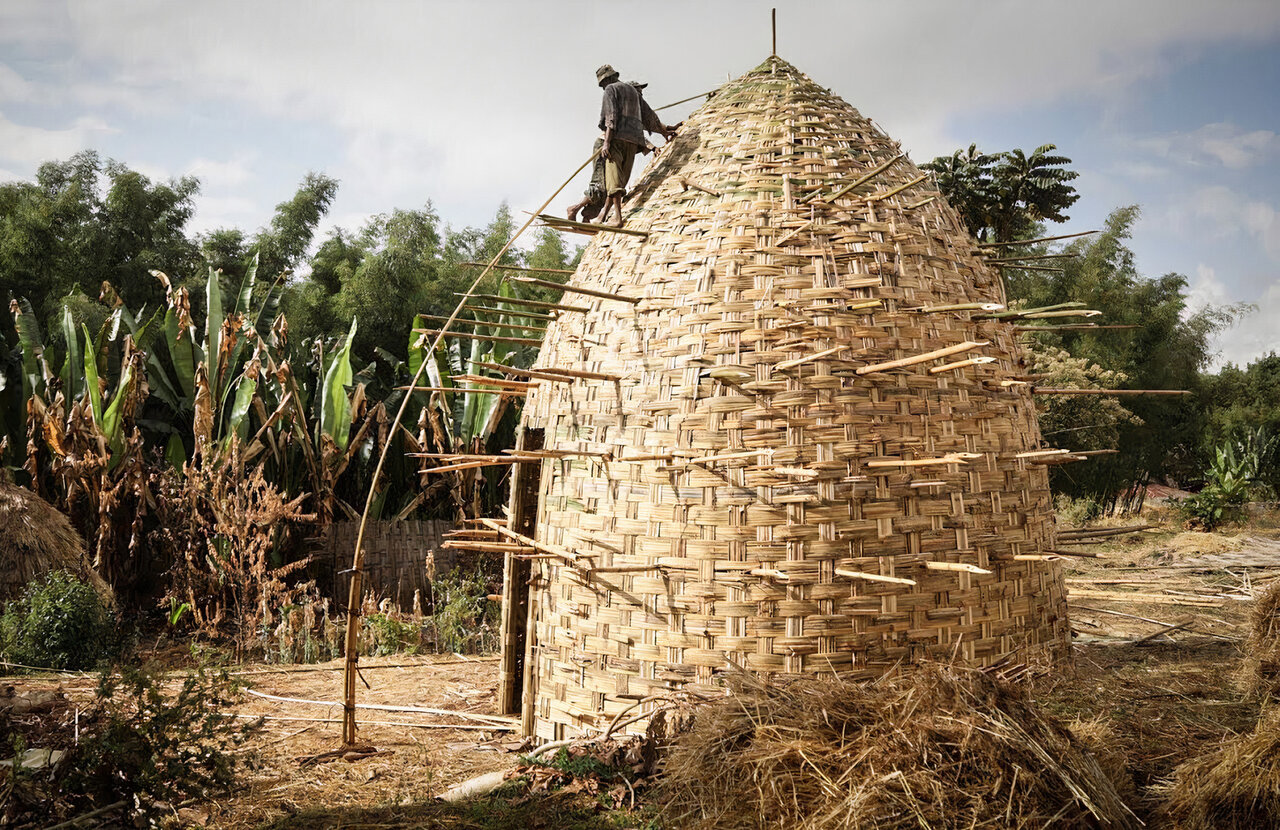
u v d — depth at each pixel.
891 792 3.66
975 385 5.70
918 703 4.09
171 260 17.55
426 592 12.70
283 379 12.18
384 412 12.85
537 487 7.38
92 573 10.66
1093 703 5.30
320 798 5.03
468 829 4.50
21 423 13.05
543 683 5.86
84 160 17.16
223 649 9.99
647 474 5.44
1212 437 28.44
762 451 5.23
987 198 22.50
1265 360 37.91
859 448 5.27
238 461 11.62
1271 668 5.82
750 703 4.43
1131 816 3.87
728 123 6.70
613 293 6.03
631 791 4.68
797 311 5.48
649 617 5.30
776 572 5.05
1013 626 5.53
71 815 4.25
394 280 15.91
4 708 6.07
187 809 4.82
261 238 18.12
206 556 11.51
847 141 6.49
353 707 6.03
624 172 7.10
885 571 5.17
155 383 13.00
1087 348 24.47
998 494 5.59
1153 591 11.03
